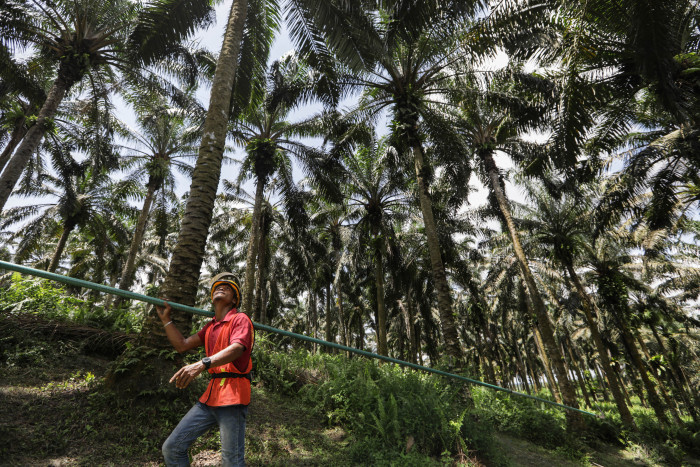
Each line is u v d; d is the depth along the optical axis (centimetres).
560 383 1333
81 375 512
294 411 616
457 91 1369
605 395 4578
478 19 1109
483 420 662
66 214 1908
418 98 1343
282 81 1449
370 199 1980
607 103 1146
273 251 3073
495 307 3281
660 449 1196
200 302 3703
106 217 2267
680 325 3531
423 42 1272
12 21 1195
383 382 668
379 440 518
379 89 1485
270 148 1672
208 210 588
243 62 1107
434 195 1927
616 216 1447
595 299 2345
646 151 1263
